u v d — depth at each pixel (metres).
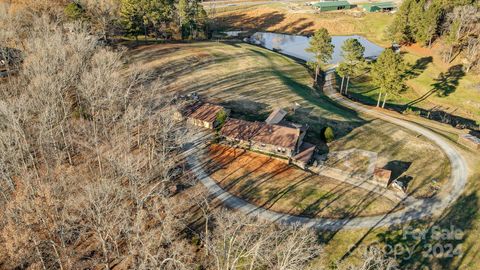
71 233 47.78
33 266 45.06
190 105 81.88
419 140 79.44
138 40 125.44
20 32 91.69
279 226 54.53
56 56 70.94
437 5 126.75
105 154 62.06
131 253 46.06
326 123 82.44
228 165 68.56
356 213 58.44
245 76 104.25
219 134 73.88
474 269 50.56
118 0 119.81
